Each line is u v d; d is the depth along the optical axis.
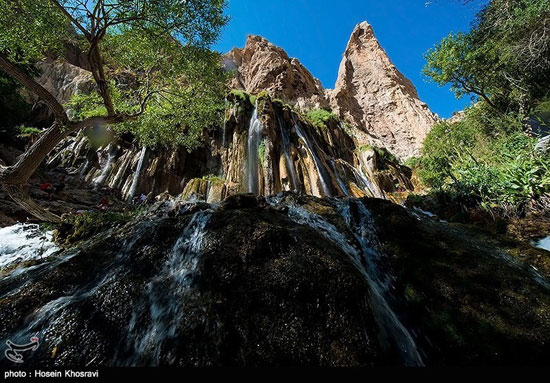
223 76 8.95
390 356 1.86
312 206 4.46
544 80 8.32
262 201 3.98
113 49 8.02
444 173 8.30
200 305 2.04
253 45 34.62
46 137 5.66
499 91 10.40
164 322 1.96
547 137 5.72
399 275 2.92
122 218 4.66
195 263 2.55
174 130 10.93
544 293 2.36
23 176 5.42
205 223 3.17
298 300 2.07
